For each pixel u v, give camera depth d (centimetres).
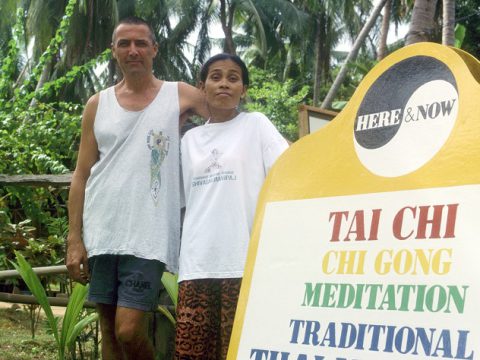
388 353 184
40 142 673
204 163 288
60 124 671
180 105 323
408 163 198
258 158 285
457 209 184
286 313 210
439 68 199
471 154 186
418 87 202
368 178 206
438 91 198
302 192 221
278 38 2880
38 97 759
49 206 683
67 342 432
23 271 423
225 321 275
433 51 202
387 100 208
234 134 289
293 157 228
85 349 537
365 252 199
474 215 180
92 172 322
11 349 596
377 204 201
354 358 190
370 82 214
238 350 216
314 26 2788
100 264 320
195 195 289
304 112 385
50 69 2166
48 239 591
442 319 177
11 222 687
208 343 282
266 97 1795
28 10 2233
